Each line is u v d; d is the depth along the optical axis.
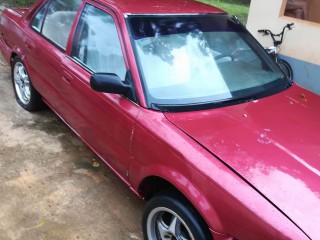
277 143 2.52
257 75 3.36
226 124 2.66
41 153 3.98
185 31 3.25
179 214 2.47
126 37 3.00
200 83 3.03
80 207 3.32
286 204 2.08
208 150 2.39
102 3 3.36
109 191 3.55
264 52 3.67
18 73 4.77
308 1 5.82
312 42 5.43
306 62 5.56
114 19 3.17
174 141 2.50
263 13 5.90
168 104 2.79
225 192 2.20
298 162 2.37
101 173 3.78
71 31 3.63
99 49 3.28
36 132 4.35
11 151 3.95
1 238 2.91
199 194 2.30
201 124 2.63
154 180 2.75
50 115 4.74
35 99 4.57
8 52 4.82
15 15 4.81
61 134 4.37
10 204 3.25
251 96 3.08
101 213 3.28
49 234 3.00
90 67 3.34
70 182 3.61
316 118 2.94
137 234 3.12
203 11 3.54
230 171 2.26
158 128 2.61
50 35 4.00
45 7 4.23
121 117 2.88
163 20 3.21
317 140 2.63
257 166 2.30
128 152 2.88
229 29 3.55
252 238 2.09
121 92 2.85
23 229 3.02
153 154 2.62
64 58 3.64
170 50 3.08
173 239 2.70
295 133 2.67
